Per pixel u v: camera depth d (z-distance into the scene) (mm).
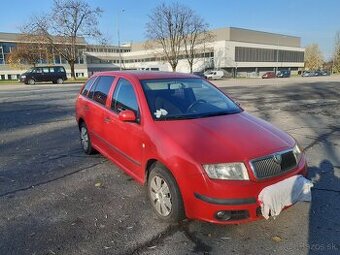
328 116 10953
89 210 4137
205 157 3336
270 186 3316
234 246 3338
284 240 3426
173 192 3557
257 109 12664
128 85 4852
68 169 5656
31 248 3328
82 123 6512
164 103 4398
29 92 21531
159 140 3756
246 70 88188
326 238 3449
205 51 78688
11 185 4984
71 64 48656
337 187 4703
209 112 4473
